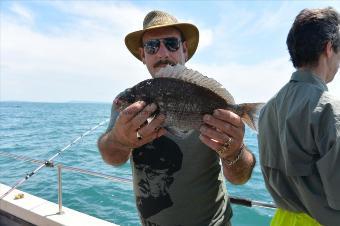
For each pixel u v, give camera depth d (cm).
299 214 91
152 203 98
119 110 91
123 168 446
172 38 113
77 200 312
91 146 650
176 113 84
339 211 81
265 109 100
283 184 93
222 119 80
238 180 95
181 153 95
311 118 82
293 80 94
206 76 87
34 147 712
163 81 85
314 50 93
